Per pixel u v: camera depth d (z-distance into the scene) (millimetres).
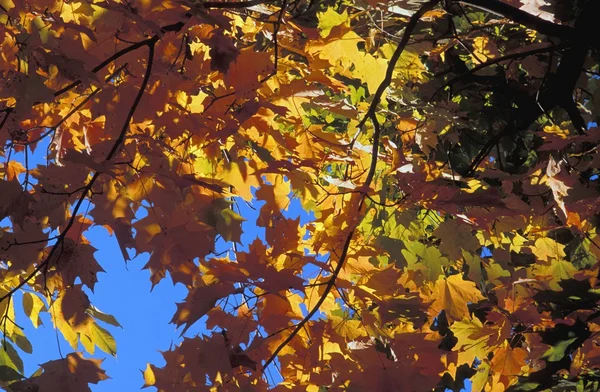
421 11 2762
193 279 2256
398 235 3455
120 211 2324
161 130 2594
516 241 3539
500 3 3236
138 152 2355
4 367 2248
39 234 2283
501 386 3238
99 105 2262
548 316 3012
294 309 2502
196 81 2447
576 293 2771
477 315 3424
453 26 4059
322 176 2555
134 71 2367
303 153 2809
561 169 2924
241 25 3010
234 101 2355
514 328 3139
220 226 2441
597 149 2986
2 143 2203
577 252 4121
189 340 2158
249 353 2289
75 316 2424
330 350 2609
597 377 3131
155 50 2432
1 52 2082
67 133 2643
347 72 3018
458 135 4656
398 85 4102
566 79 3857
